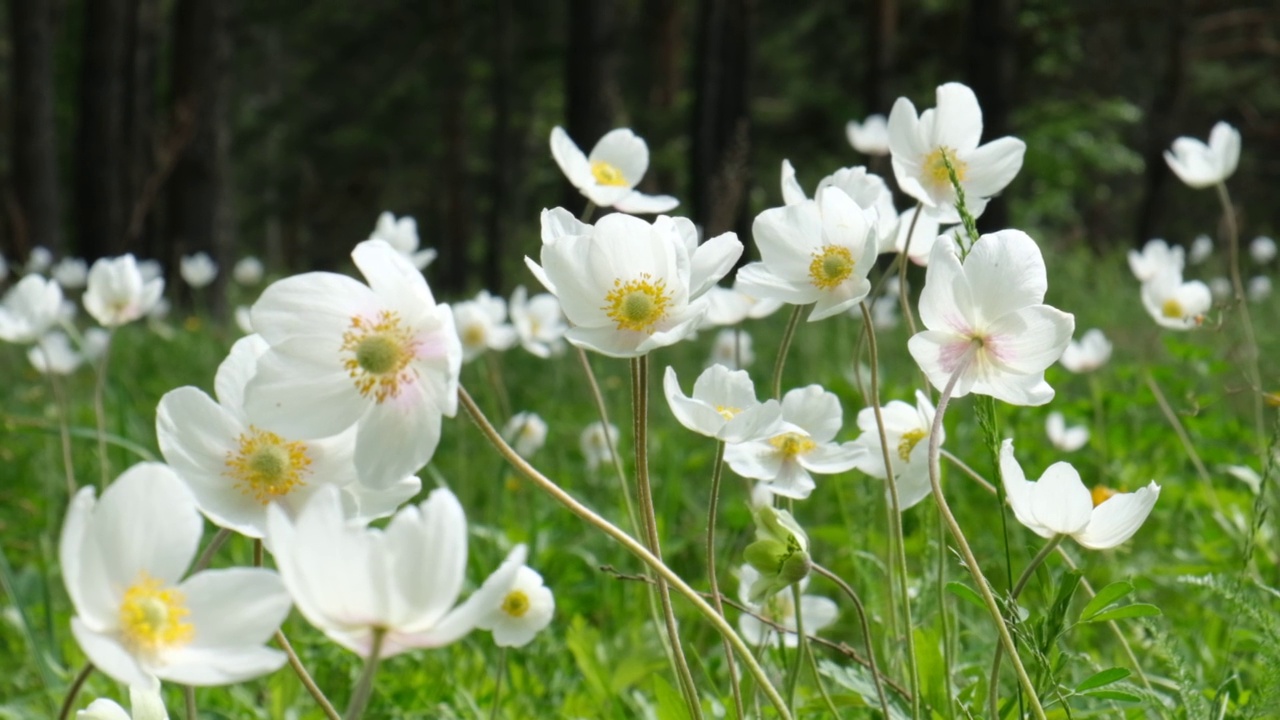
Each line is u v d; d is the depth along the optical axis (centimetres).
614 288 175
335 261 3750
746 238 2006
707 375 215
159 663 126
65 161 3162
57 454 591
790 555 190
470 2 2911
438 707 295
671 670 314
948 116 224
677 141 2288
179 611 127
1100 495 264
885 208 234
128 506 126
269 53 3931
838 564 412
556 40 2886
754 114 2381
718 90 2042
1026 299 177
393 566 123
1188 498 420
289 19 3173
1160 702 191
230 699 310
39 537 476
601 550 434
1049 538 183
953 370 183
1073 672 279
